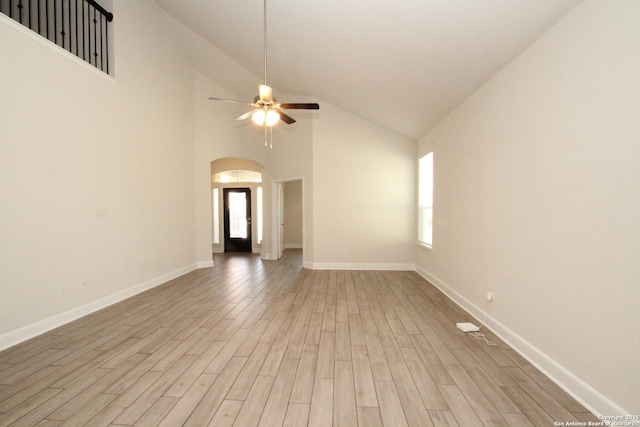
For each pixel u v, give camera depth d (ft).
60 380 7.04
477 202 10.95
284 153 21.89
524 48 8.10
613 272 5.58
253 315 11.37
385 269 19.74
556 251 7.00
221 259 23.93
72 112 10.70
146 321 10.73
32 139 9.34
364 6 8.77
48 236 9.86
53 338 9.29
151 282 15.23
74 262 10.83
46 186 9.78
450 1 7.41
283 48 13.92
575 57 6.43
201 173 19.92
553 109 7.10
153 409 6.05
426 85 12.07
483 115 10.48
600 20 5.83
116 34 12.89
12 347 8.67
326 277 17.65
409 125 17.29
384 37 9.96
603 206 5.78
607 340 5.69
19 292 9.01
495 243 9.70
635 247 5.18
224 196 27.84
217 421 5.72
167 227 16.58
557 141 6.98
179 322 10.65
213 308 12.16
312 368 7.61
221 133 20.90
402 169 19.62
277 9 10.82
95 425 5.60
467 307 11.78
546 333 7.36
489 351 8.51
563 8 6.54
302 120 20.40
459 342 9.09
